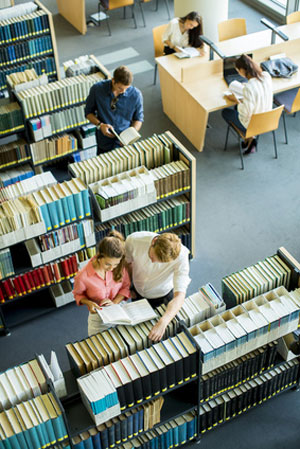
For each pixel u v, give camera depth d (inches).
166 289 154.4
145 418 140.8
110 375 128.6
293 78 256.8
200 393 147.9
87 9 374.3
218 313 148.1
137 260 144.9
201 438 163.8
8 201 171.8
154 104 293.7
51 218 173.6
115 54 330.3
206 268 210.8
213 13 300.8
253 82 228.7
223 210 234.1
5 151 219.0
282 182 245.6
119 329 138.0
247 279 153.8
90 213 179.8
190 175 189.5
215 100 246.7
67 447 131.5
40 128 223.5
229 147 264.5
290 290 159.3
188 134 267.7
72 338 190.4
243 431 165.3
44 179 180.5
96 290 143.7
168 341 135.7
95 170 181.9
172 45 277.1
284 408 170.2
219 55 256.1
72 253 189.2
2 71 275.3
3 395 125.0
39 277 185.9
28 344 189.3
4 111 215.6
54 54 284.2
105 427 135.2
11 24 265.1
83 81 227.9
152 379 130.7
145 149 189.6
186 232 206.5
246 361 150.2
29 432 120.5
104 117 203.3
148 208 194.2
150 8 373.4
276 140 267.6
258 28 347.3
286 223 227.1
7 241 171.3
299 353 157.2
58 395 132.0
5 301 185.2
